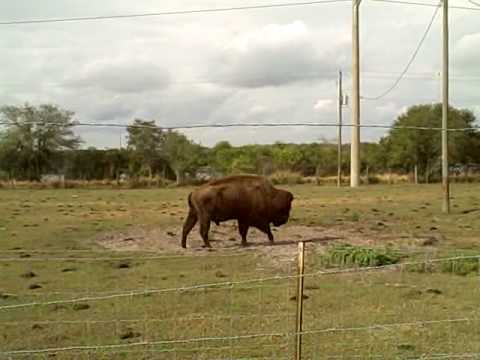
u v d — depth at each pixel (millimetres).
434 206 30328
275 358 7566
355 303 10297
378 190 46031
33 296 11156
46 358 7785
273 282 11820
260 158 70000
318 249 16141
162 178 66062
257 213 17594
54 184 56375
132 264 14523
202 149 69625
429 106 71750
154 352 7867
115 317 9586
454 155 69938
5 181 62094
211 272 13461
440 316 9492
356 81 50531
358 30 50219
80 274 13281
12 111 69438
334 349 7887
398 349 7891
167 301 10523
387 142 72875
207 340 8195
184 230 17734
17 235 20516
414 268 12922
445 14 26656
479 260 12828
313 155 70750
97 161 69375
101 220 25250
